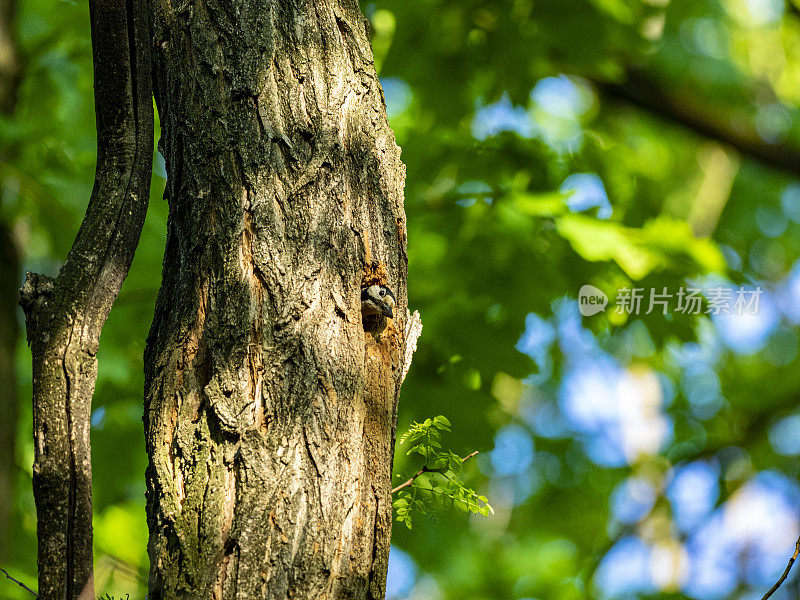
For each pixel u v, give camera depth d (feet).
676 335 32.99
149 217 34.01
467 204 34.32
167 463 11.95
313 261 12.64
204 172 12.91
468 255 33.88
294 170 12.95
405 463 31.76
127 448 38.47
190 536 11.39
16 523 36.01
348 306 12.74
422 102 39.27
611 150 38.19
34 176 31.19
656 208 40.27
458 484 15.89
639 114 53.62
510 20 36.68
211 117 13.10
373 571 11.99
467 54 37.86
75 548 12.12
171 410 12.19
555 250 32.99
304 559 11.34
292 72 13.42
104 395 36.76
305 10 13.79
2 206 31.17
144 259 34.40
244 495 11.47
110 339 36.47
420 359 34.01
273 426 11.83
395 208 13.93
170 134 13.48
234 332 12.16
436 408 32.37
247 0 13.62
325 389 12.17
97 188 13.83
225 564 11.27
